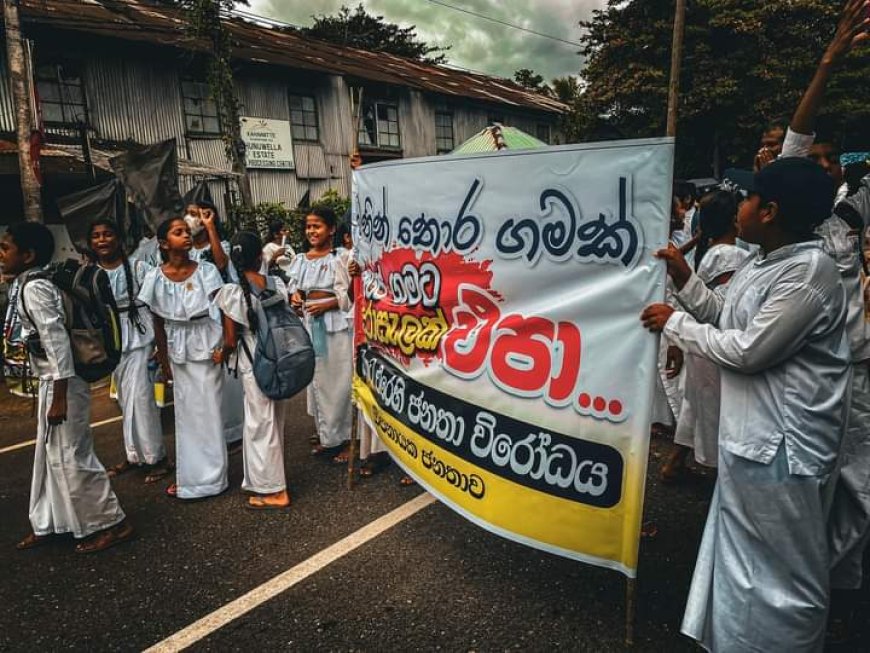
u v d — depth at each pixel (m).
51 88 11.08
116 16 13.09
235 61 12.97
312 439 4.88
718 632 2.06
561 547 2.50
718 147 19.75
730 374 2.07
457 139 19.95
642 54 19.33
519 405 2.58
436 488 3.02
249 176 14.24
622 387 2.27
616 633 2.47
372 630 2.56
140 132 12.27
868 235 3.10
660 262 2.16
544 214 2.45
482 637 2.48
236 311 3.57
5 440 5.27
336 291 4.34
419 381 3.10
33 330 3.16
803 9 18.59
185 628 2.63
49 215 10.41
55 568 3.15
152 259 6.16
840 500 2.34
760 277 2.02
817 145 3.07
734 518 2.03
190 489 3.87
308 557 3.14
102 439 5.15
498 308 2.65
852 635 2.44
